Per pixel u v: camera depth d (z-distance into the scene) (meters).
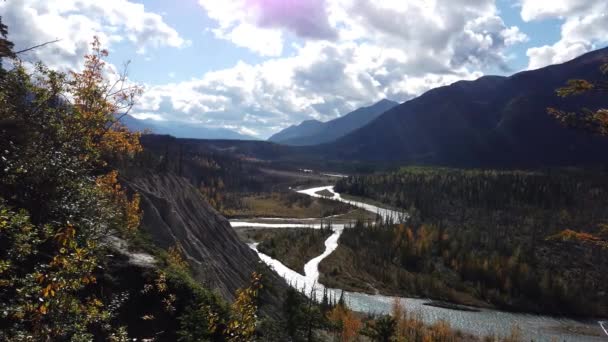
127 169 44.22
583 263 161.75
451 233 181.00
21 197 15.55
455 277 144.25
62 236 9.60
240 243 59.59
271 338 30.31
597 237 16.45
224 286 39.62
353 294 121.19
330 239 175.75
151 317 20.52
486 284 139.88
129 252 24.16
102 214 18.22
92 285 19.62
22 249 11.81
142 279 22.27
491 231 196.50
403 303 119.38
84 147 19.52
